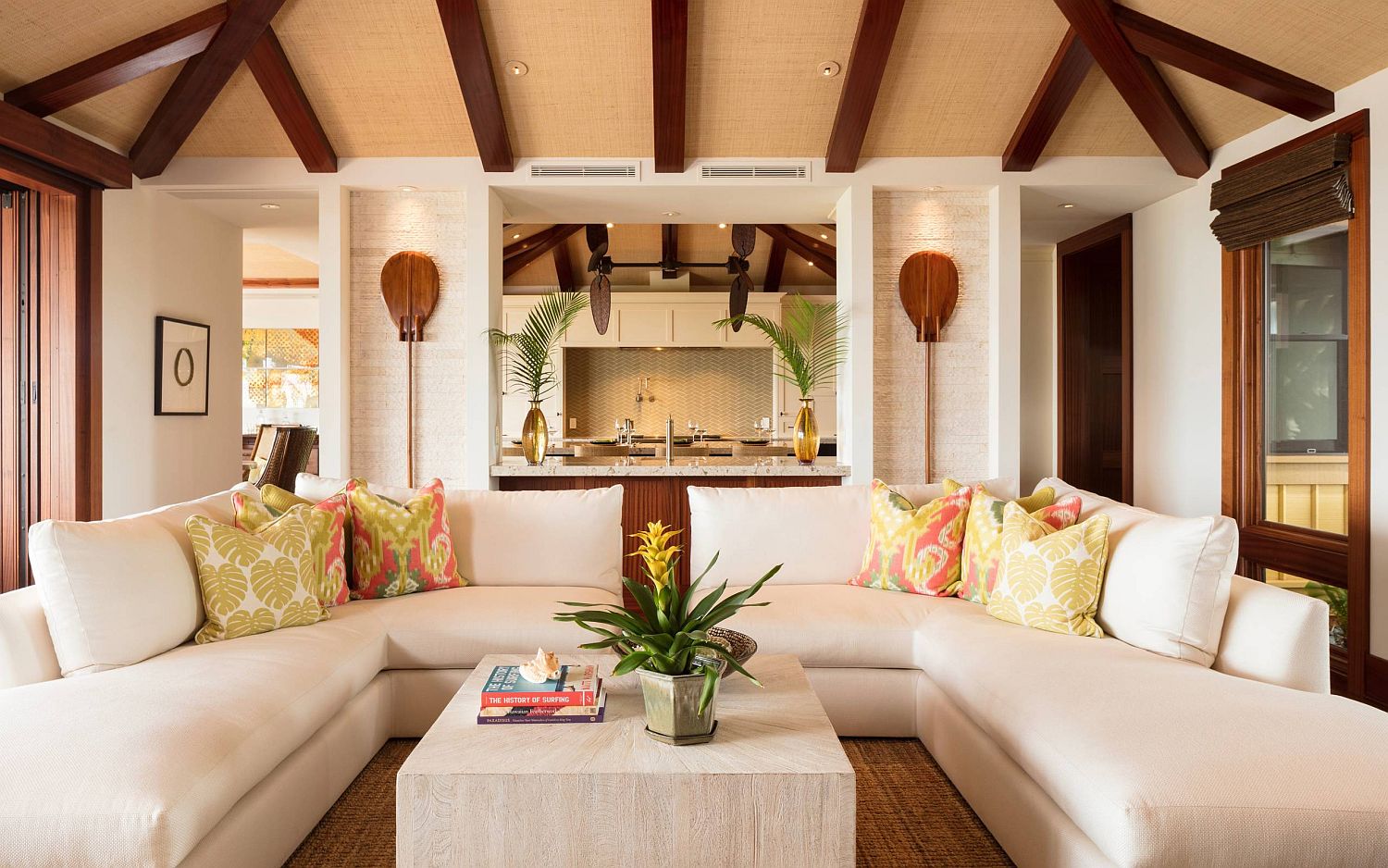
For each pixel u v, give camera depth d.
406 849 1.66
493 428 5.16
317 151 4.84
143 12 3.81
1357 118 3.74
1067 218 5.96
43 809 1.53
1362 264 3.73
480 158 4.96
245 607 2.52
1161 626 2.35
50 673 2.17
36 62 3.77
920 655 2.81
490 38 4.30
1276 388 4.45
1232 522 2.35
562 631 2.80
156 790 1.57
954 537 3.18
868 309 5.11
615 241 9.91
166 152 4.76
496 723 1.94
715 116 4.78
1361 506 3.72
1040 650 2.36
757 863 1.66
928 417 5.27
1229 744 1.69
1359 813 1.51
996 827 2.14
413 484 5.20
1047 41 4.36
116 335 4.73
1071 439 6.82
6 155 3.90
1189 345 5.12
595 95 4.64
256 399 11.13
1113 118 4.84
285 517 2.77
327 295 5.02
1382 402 3.63
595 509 3.45
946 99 4.70
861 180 5.07
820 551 3.44
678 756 1.74
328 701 2.29
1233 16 3.72
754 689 2.18
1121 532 2.67
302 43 4.34
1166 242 5.36
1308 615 2.17
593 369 11.07
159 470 5.17
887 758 2.75
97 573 2.19
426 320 5.19
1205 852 1.51
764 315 10.34
